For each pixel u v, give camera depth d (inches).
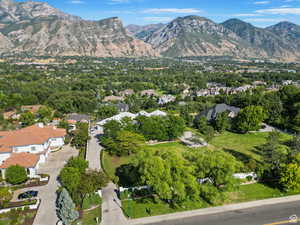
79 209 1457.9
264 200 1568.7
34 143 2170.3
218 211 1457.9
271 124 3321.9
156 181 1390.3
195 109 4104.3
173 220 1375.5
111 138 2453.2
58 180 1820.9
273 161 1881.2
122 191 1620.3
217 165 1462.8
